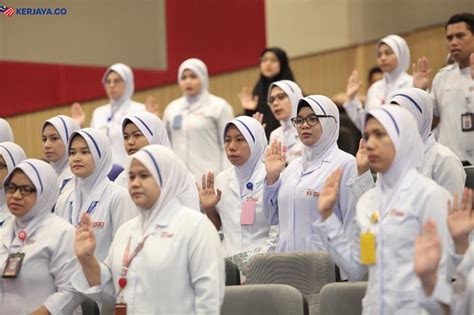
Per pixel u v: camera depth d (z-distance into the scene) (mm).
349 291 4977
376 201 4602
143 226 4879
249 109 8883
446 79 7332
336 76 11781
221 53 12039
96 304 5535
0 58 11062
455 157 5867
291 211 6016
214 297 4645
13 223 5477
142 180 4809
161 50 12062
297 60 12109
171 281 4699
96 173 6160
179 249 4727
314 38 11992
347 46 11680
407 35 11242
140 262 4777
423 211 4461
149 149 4863
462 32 7254
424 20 11102
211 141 8891
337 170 4781
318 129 6082
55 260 5285
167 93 11945
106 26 11828
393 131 4535
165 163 4859
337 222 4738
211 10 12055
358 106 8461
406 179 4547
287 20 12156
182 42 11992
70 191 6336
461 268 4211
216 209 6473
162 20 12086
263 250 6160
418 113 5957
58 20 11492
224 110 8969
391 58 8547
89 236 4844
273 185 6129
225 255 6309
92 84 11594
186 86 8977
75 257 5281
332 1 11820
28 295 5258
